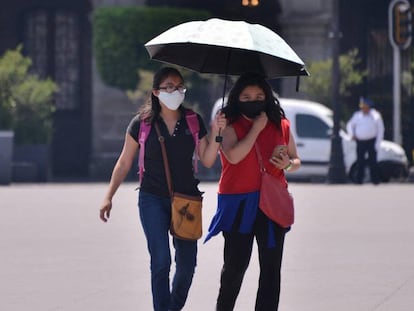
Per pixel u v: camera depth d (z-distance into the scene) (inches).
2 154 2212.1
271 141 666.2
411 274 940.0
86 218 1381.6
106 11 2640.3
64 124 2869.1
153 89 681.6
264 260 665.0
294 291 860.0
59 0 2869.1
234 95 664.4
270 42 658.2
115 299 831.1
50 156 2522.1
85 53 2888.8
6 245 1128.2
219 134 661.9
